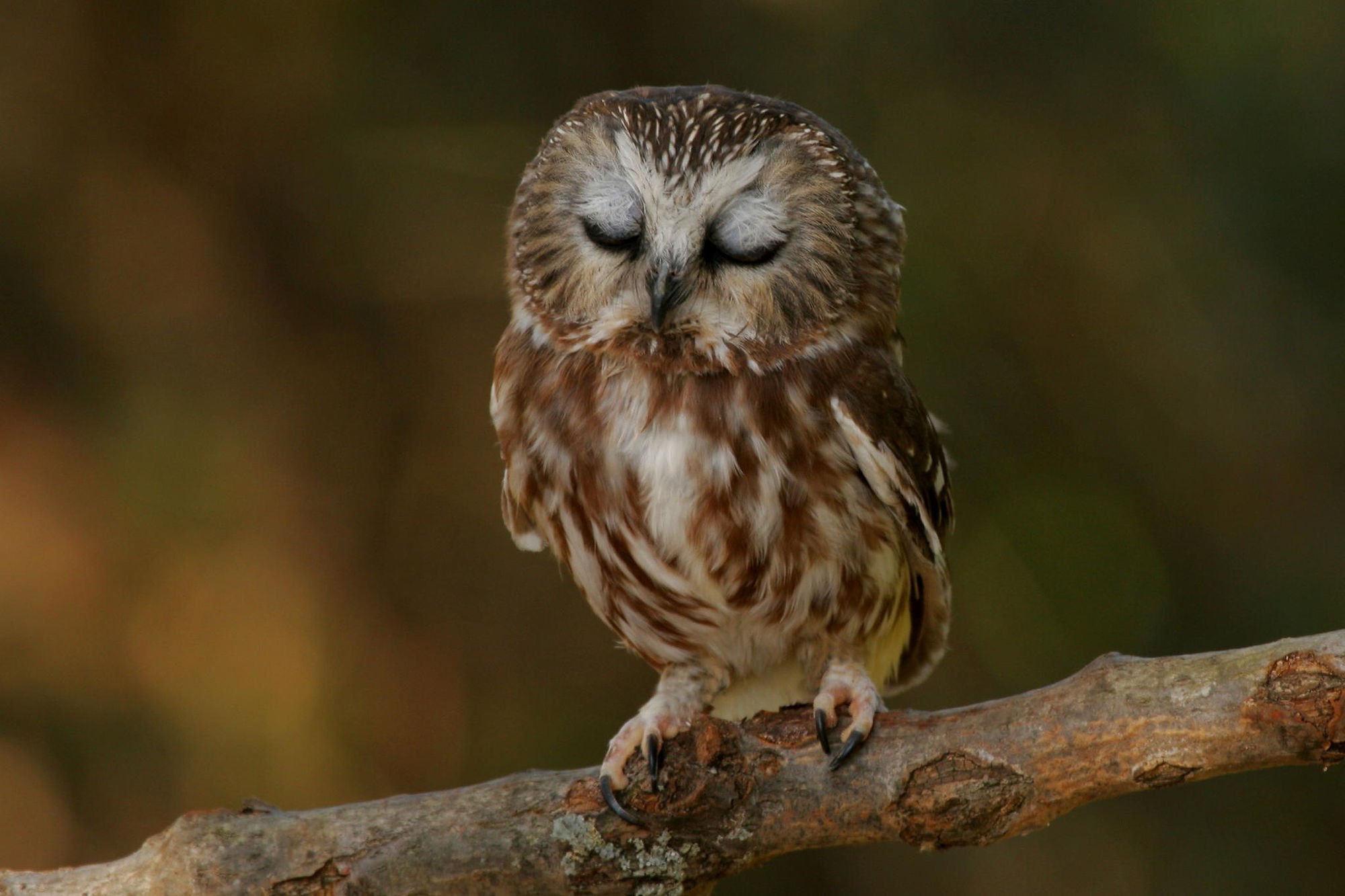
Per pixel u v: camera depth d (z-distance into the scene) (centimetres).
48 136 1258
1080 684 586
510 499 798
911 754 601
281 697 1223
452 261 1291
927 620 791
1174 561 1263
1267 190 1233
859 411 692
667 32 1287
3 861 1154
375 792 1241
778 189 698
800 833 611
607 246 703
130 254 1263
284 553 1252
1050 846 1259
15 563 1193
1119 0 1262
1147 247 1245
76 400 1239
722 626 724
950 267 1221
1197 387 1253
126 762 1191
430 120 1284
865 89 1255
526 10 1291
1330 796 1261
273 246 1296
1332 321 1238
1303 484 1255
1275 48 1236
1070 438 1255
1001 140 1246
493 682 1296
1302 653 556
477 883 617
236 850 621
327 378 1304
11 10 1256
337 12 1286
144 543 1219
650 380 695
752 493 684
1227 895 1239
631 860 614
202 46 1281
